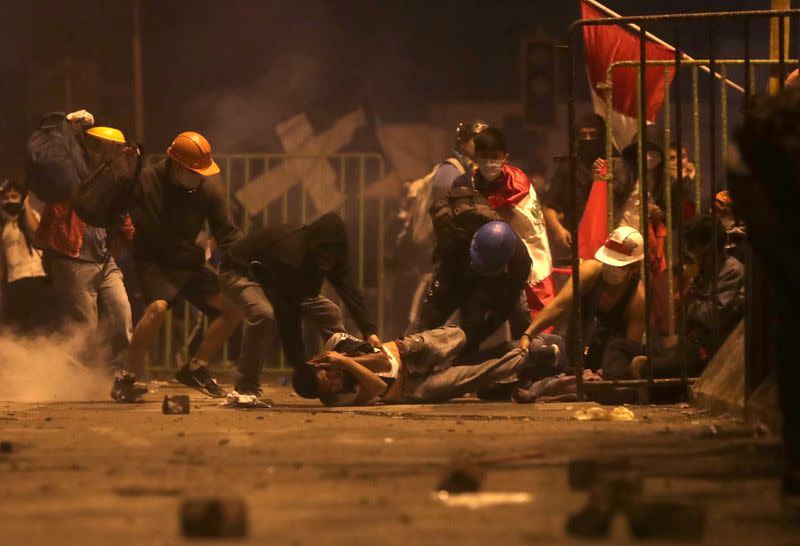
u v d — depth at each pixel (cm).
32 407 3184
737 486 1681
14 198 4359
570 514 1442
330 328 3253
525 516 1464
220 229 3453
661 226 3581
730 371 2755
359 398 3109
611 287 3288
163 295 3381
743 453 1984
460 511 1498
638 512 1332
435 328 3356
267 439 2275
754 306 2486
